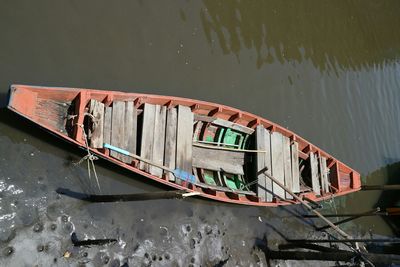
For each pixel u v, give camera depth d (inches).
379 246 590.6
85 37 430.0
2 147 343.6
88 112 357.4
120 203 380.5
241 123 473.1
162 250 389.7
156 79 469.7
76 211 357.7
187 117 414.9
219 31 550.3
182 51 502.6
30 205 340.2
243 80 555.5
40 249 334.3
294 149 495.5
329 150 629.9
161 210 401.4
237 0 590.2
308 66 658.2
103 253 358.6
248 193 441.1
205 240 419.2
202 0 543.2
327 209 552.1
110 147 353.1
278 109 583.5
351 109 703.7
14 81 373.4
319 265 502.6
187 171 400.5
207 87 512.4
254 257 449.1
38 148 356.2
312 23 708.0
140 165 373.1
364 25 826.2
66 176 362.3
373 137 719.7
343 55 740.0
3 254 320.5
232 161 451.2
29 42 393.1
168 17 502.9
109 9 455.2
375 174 688.4
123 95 376.2
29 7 403.2
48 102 343.0
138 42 467.5
